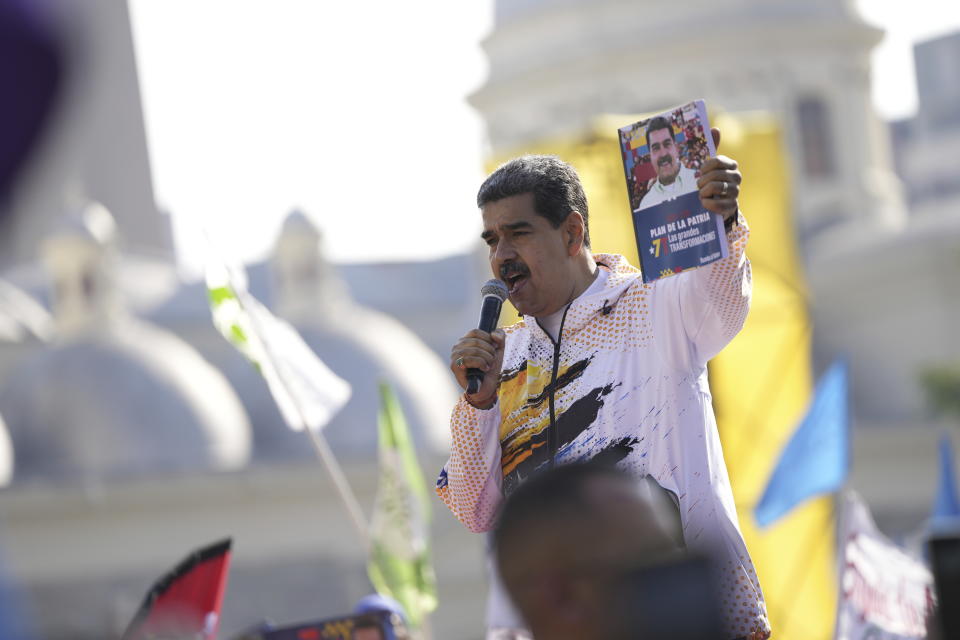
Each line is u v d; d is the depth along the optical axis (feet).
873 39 221.87
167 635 18.34
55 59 5.35
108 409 191.62
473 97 221.87
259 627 17.29
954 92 237.04
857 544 30.55
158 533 180.75
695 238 14.93
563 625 7.56
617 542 7.68
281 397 34.42
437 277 251.19
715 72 213.87
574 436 15.26
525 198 15.70
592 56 213.46
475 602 179.63
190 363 202.80
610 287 15.81
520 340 16.30
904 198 238.27
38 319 219.20
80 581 177.17
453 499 16.07
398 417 40.96
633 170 15.42
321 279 210.59
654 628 6.95
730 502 15.10
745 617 14.42
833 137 220.43
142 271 239.50
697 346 15.21
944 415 197.36
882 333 218.18
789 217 66.90
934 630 7.58
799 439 50.08
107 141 260.01
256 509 183.83
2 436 187.32
